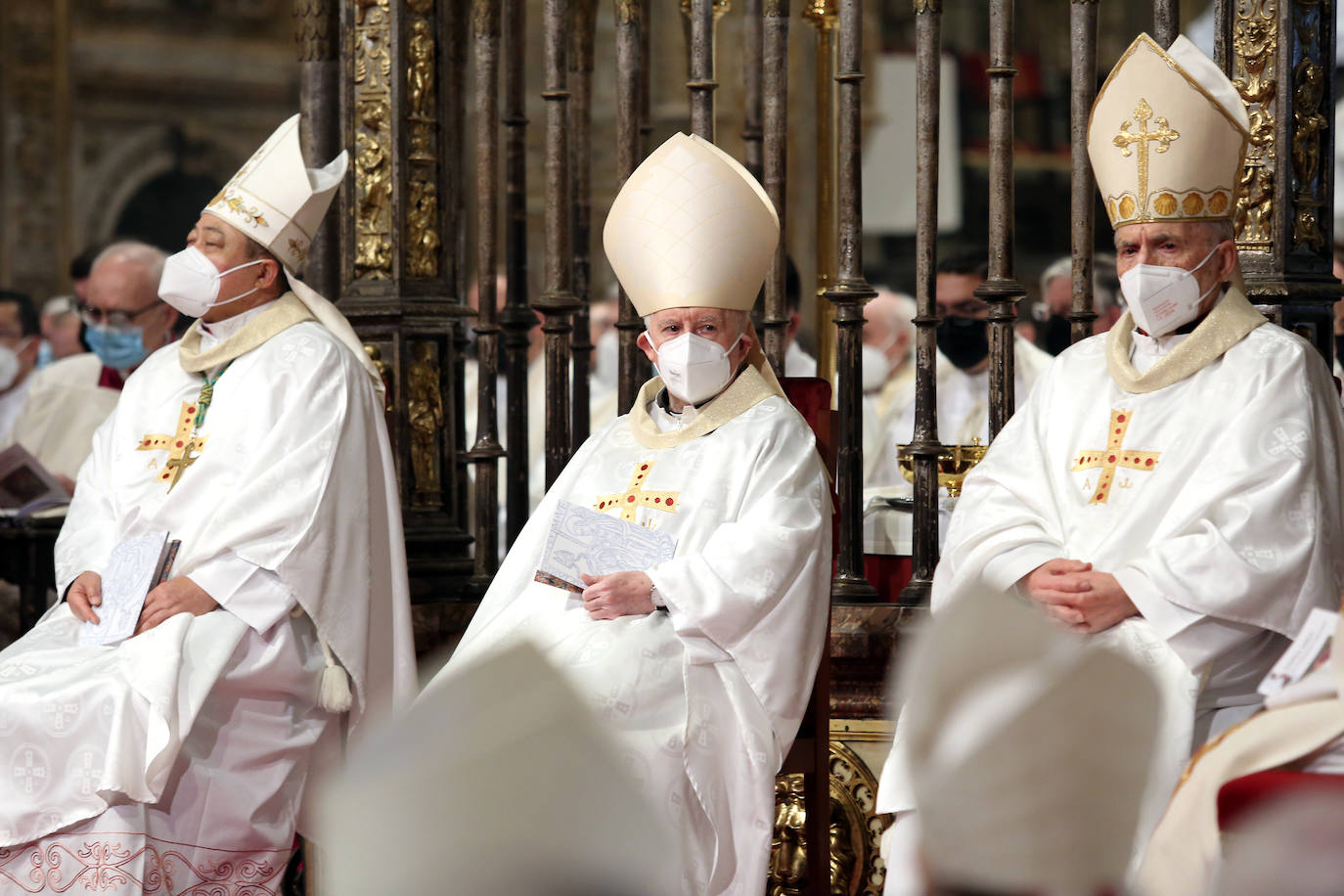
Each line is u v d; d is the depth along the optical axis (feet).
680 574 22.82
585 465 25.75
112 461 27.48
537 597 24.52
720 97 97.86
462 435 34.94
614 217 25.39
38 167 101.30
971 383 43.16
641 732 22.17
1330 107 27.58
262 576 25.43
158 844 24.34
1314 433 21.88
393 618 27.45
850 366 30.27
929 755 6.72
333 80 34.35
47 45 100.83
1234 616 20.68
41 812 23.82
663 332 24.90
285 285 28.53
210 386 27.14
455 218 33.27
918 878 6.79
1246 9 27.40
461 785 5.81
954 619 6.98
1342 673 16.24
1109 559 21.91
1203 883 15.33
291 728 25.76
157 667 23.93
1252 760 15.96
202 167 105.70
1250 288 27.20
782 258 33.32
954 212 100.22
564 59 33.24
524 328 36.94
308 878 27.71
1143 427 22.75
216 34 105.19
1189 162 22.79
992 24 29.32
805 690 23.49
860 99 30.48
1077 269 29.17
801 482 24.17
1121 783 6.47
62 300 66.33
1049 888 6.39
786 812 25.93
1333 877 8.73
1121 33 103.50
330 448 26.35
